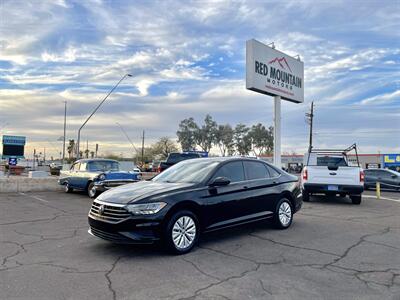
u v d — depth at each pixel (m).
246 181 6.87
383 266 4.94
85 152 82.25
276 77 18.19
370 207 11.49
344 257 5.37
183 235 5.53
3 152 26.62
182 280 4.34
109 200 5.50
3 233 7.01
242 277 4.45
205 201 5.90
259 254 5.51
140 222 5.16
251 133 85.75
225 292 3.97
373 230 7.44
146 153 84.38
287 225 7.60
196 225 5.76
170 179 6.52
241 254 5.51
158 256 5.36
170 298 3.81
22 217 8.95
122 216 5.20
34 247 5.90
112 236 5.27
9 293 3.94
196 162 6.98
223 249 5.80
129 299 3.78
